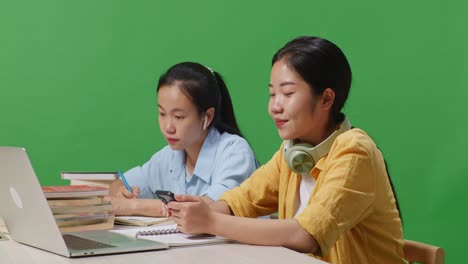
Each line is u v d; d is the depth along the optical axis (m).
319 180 1.59
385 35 2.90
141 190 2.43
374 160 1.57
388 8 2.89
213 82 2.25
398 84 2.90
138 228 1.73
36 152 3.05
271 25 3.02
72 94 3.05
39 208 1.39
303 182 1.73
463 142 2.81
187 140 2.20
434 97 2.86
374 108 2.92
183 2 3.05
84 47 3.05
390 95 2.91
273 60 1.64
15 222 1.53
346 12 2.94
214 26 3.05
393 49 2.90
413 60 2.88
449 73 2.83
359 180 1.53
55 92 3.05
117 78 3.06
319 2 2.97
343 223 1.51
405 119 2.90
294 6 3.00
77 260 1.35
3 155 1.45
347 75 1.65
